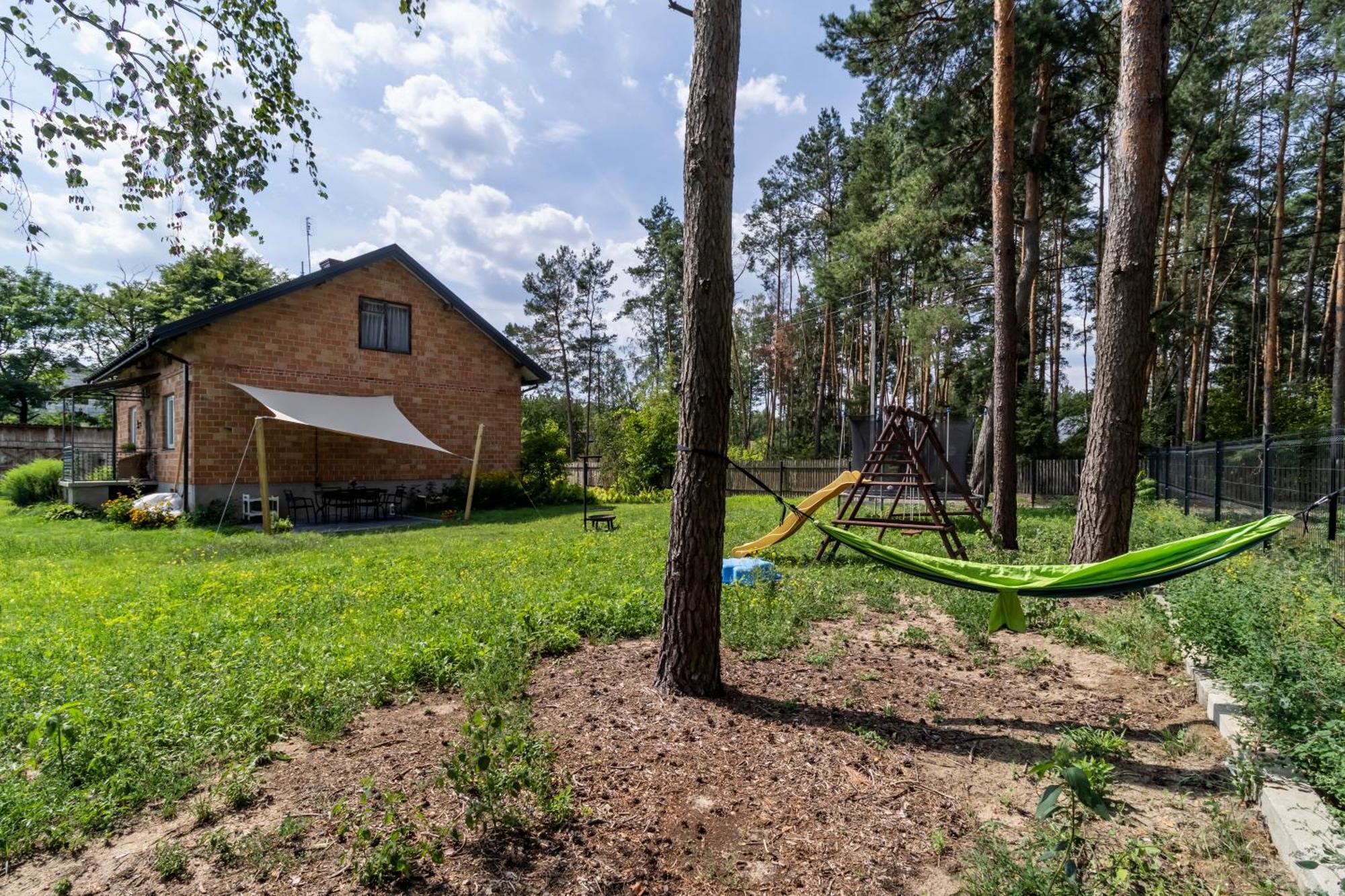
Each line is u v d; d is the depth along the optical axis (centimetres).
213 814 275
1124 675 440
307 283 1525
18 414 3406
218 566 859
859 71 1488
